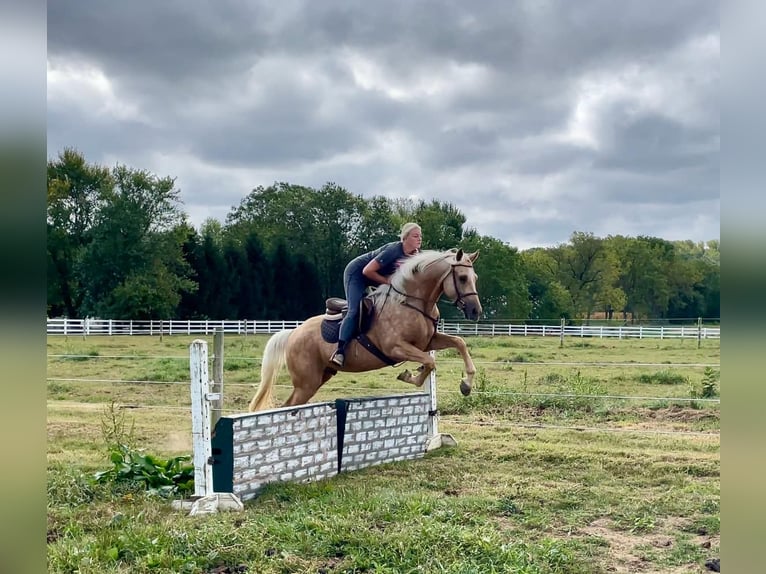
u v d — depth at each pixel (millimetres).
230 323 35062
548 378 14422
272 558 4113
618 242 58031
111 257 41688
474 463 7102
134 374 15086
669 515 5223
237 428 5520
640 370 16297
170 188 43406
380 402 7102
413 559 4043
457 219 52438
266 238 53625
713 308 58781
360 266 6844
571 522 4973
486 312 47031
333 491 5770
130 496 5508
